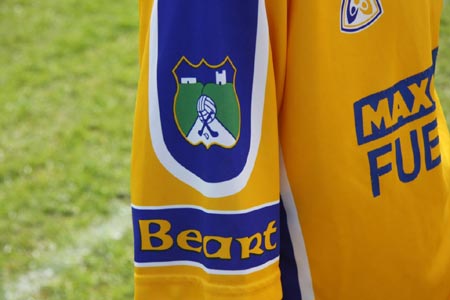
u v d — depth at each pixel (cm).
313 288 165
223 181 145
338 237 161
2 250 455
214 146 145
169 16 144
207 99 145
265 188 149
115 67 680
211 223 147
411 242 173
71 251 452
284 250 164
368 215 163
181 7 143
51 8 797
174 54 145
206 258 150
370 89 161
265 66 145
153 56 148
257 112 146
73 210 490
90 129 586
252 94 145
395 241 169
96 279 426
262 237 150
